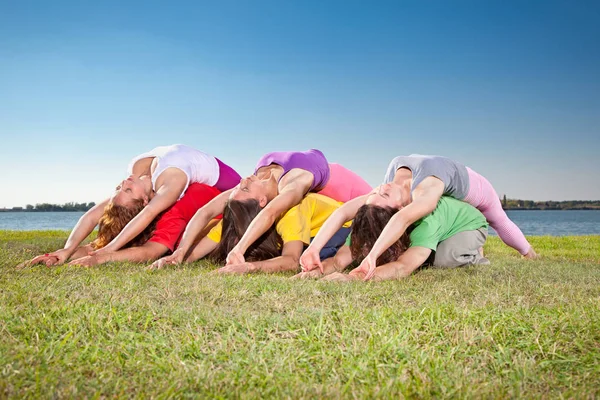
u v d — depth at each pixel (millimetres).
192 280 3805
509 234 6375
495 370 2018
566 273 4609
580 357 2172
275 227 5086
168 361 2006
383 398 1696
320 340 2252
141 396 1681
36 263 4738
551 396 1787
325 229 4574
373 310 2766
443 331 2439
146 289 3424
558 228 38500
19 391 1695
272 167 5297
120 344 2193
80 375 1848
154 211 5195
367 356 2064
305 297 3227
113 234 5328
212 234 5449
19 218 76500
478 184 5645
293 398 1681
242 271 4402
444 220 4914
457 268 5008
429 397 1720
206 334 2350
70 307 2695
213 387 1768
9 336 2244
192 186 5664
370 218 4543
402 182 4809
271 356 2107
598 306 2945
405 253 4570
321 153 5695
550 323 2547
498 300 3189
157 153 5773
